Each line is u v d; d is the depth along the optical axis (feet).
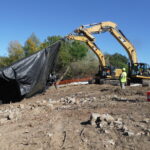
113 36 83.05
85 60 177.78
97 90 65.31
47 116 29.12
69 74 172.96
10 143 19.89
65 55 176.96
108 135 20.17
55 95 56.70
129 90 54.80
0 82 45.06
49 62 52.54
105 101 40.50
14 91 46.70
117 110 30.83
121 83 59.36
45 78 51.21
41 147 18.61
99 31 81.35
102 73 87.61
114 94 51.80
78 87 79.30
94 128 22.44
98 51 88.74
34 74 47.26
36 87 49.52
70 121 25.98
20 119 28.19
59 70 176.86
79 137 20.20
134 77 80.33
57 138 20.36
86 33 79.15
